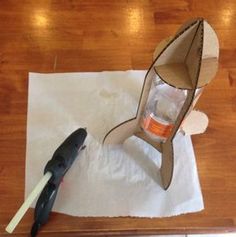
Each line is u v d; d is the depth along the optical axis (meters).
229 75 0.47
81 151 0.42
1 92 0.45
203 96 0.45
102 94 0.46
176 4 0.53
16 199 0.39
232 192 0.40
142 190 0.40
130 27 0.51
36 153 0.42
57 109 0.45
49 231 0.37
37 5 0.52
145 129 0.40
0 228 0.37
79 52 0.49
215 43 0.30
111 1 0.53
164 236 0.41
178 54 0.32
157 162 0.42
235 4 0.54
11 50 0.48
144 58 0.49
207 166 0.42
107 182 0.40
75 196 0.39
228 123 0.44
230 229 0.38
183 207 0.39
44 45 0.49
